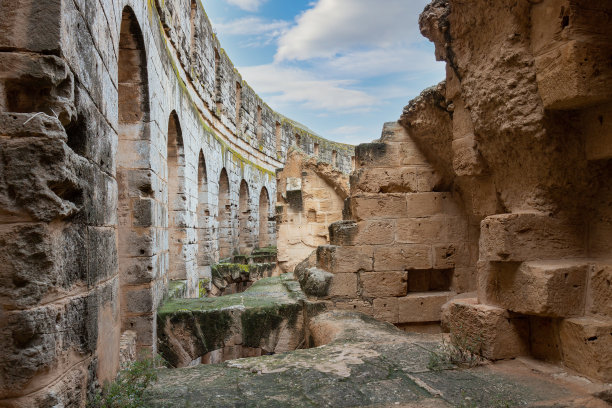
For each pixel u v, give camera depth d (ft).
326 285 23.11
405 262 23.40
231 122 59.52
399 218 23.56
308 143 105.70
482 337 14.49
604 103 12.52
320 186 39.32
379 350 15.78
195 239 36.60
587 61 11.88
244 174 65.16
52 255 7.94
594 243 13.96
